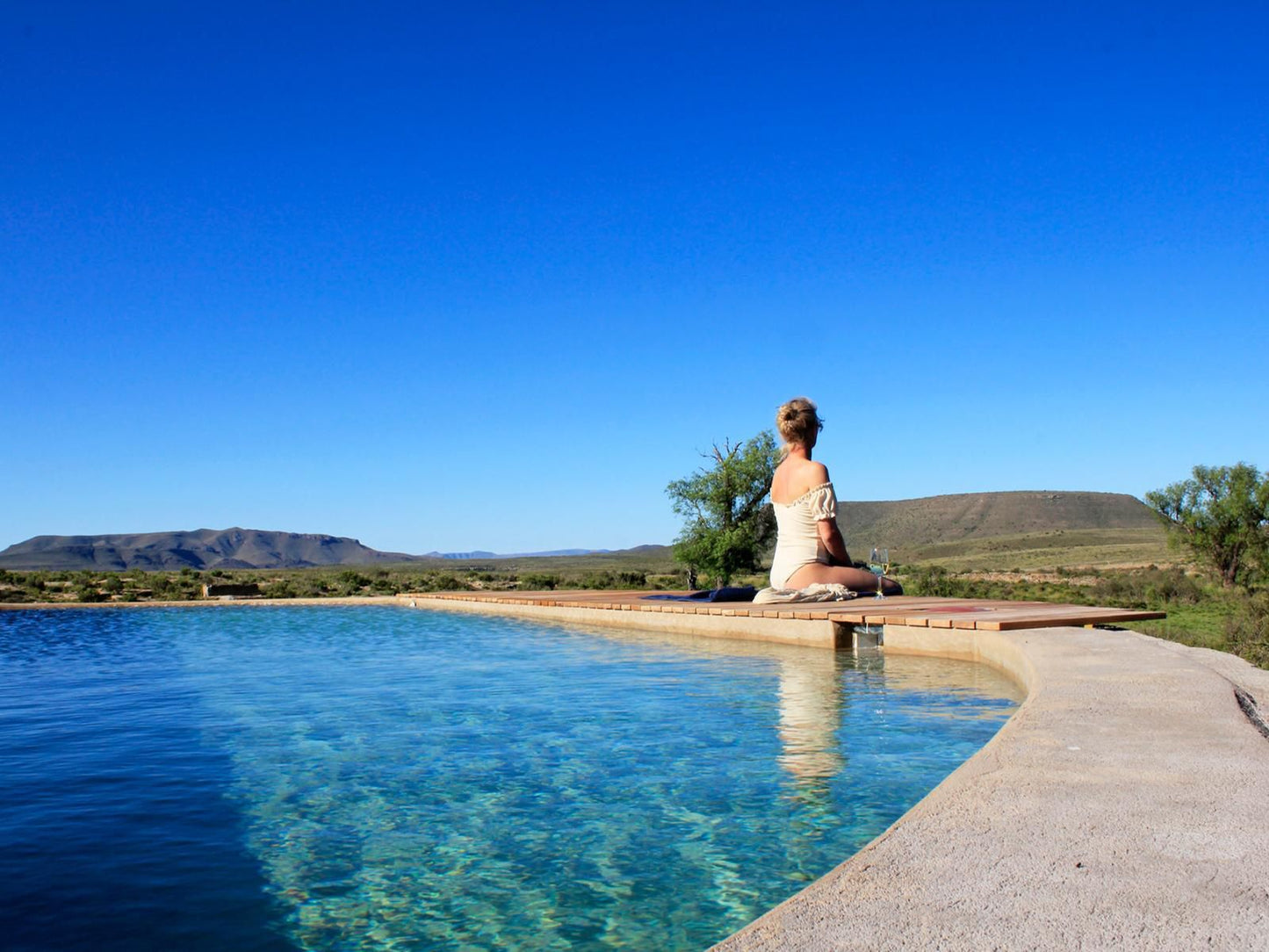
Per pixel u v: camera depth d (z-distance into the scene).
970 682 9.22
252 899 4.05
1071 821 3.26
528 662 12.37
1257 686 6.27
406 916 3.84
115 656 14.69
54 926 3.79
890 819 4.83
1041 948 2.27
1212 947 2.25
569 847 4.58
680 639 15.08
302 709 8.84
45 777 6.20
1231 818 3.26
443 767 6.28
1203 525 36.38
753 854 4.41
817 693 8.87
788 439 17.03
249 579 64.19
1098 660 7.34
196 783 6.01
